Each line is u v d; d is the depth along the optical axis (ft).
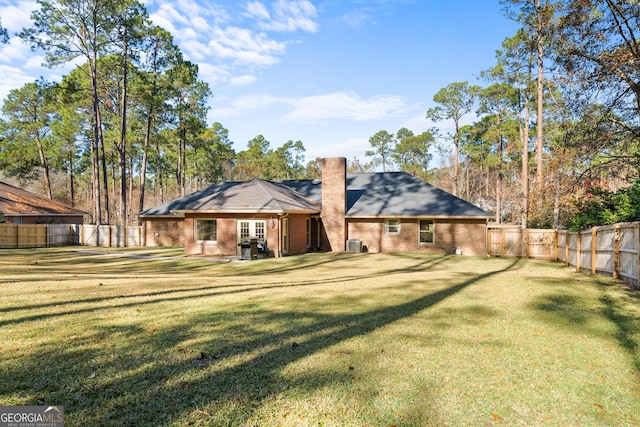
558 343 16.55
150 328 17.89
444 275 38.29
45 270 40.65
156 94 101.35
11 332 16.83
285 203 61.41
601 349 15.84
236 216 60.90
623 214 37.14
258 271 43.16
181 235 82.12
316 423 9.82
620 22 39.70
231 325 18.65
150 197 215.10
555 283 32.35
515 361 14.42
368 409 10.60
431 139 177.68
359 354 14.87
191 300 24.49
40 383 11.79
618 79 40.55
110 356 14.16
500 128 116.98
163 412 10.25
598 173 50.90
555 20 43.11
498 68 91.09
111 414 10.06
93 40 81.76
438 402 11.11
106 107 99.30
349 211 70.90
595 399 11.51
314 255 62.49
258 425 9.70
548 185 59.88
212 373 12.83
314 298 25.62
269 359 14.20
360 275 38.99
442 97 137.18
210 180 170.60
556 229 57.11
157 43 101.50
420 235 67.97
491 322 19.84
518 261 54.29
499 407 10.91
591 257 38.63
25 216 90.43
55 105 98.53
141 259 55.83
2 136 119.34
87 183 176.65
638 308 22.88
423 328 18.61
